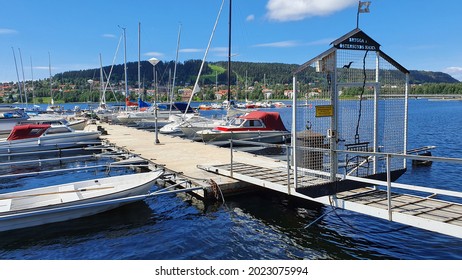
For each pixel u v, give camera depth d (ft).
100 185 30.78
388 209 20.94
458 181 40.19
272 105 237.25
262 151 65.36
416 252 21.91
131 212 29.12
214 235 24.76
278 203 31.42
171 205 30.91
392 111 26.68
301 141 26.02
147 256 21.70
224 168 36.01
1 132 71.87
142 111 118.21
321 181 24.43
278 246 23.02
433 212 20.58
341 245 23.09
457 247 22.41
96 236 24.63
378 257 21.45
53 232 25.16
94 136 66.13
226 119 80.74
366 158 25.89
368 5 23.48
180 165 41.16
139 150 53.47
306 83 22.61
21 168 50.37
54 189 29.19
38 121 72.59
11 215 24.06
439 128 101.45
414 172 44.70
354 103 24.58
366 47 23.99
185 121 85.10
